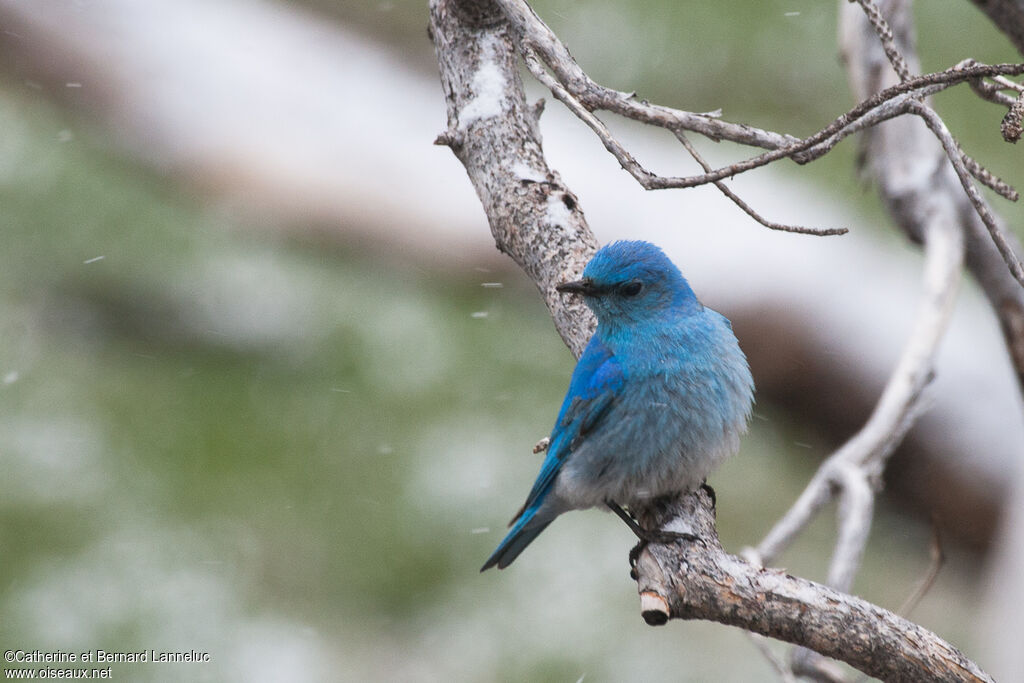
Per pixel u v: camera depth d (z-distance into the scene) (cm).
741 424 677
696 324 670
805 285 1404
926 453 1277
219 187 1666
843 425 1423
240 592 1343
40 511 1421
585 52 1814
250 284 1744
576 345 707
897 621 528
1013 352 896
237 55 1758
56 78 1745
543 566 1357
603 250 665
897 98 534
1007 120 474
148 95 1722
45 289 1725
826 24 1836
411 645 1295
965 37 1783
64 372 1611
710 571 544
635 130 1688
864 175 965
